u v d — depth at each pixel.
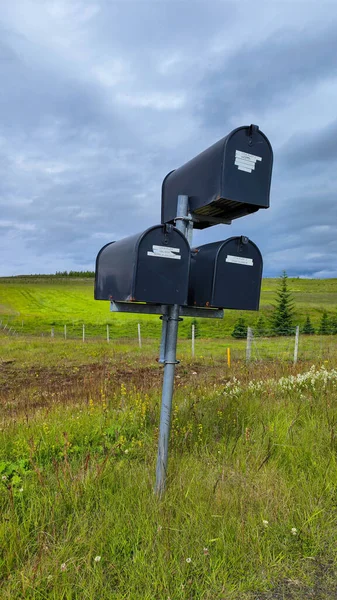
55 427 4.02
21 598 1.84
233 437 3.63
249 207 3.05
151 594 1.88
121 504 2.52
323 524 2.42
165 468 2.75
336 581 2.01
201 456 3.31
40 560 1.99
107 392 6.01
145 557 2.10
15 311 45.47
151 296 2.58
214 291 2.80
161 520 2.35
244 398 4.87
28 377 10.34
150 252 2.57
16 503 2.58
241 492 2.68
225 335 29.30
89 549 2.14
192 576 2.01
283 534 2.34
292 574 2.06
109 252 3.06
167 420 2.78
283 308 36.44
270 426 3.88
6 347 15.91
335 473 2.91
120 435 3.83
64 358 13.27
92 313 43.53
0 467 3.12
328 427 3.76
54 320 37.66
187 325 33.78
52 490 2.75
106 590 1.89
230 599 1.90
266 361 12.07
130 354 14.37
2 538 2.16
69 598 1.82
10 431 4.12
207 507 2.50
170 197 3.45
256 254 2.98
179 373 10.15
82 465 3.07
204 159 2.95
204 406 4.62
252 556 2.16
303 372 6.91
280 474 3.00
